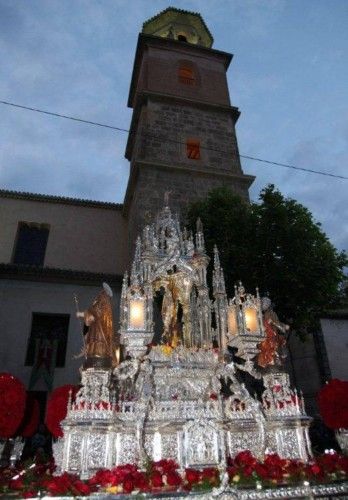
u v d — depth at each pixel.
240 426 7.81
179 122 26.91
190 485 6.00
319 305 16.34
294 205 17.67
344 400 8.34
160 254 10.20
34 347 19.88
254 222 17.27
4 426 7.38
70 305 20.95
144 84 29.14
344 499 6.08
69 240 25.98
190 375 8.58
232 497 5.59
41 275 21.00
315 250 16.50
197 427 7.41
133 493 5.62
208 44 36.06
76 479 5.95
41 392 18.73
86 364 7.78
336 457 7.03
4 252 24.58
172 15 35.88
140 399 7.61
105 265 25.58
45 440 16.48
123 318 8.60
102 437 7.09
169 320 10.09
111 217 27.58
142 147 24.94
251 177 24.83
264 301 9.83
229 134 27.61
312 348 22.77
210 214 18.19
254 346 8.83
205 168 24.19
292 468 6.48
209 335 9.88
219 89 30.47
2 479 6.14
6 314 20.09
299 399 8.55
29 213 26.33
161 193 22.75
